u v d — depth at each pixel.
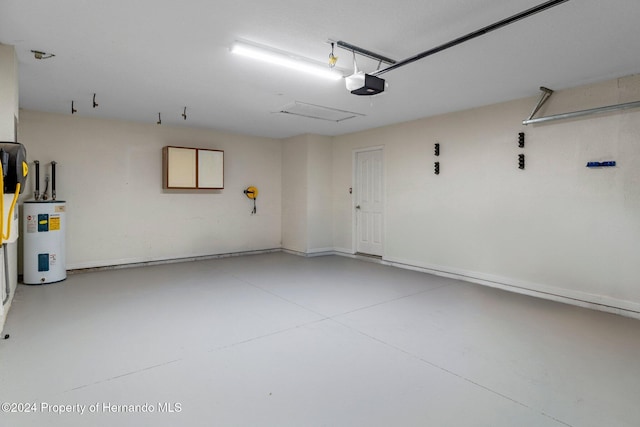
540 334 3.12
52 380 2.31
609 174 3.76
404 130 5.78
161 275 5.25
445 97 4.39
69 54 3.14
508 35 2.76
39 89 4.11
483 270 4.82
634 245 3.61
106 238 5.59
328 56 3.17
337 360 2.62
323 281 4.95
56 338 2.95
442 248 5.30
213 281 4.93
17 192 2.69
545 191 4.23
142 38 2.84
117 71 3.54
